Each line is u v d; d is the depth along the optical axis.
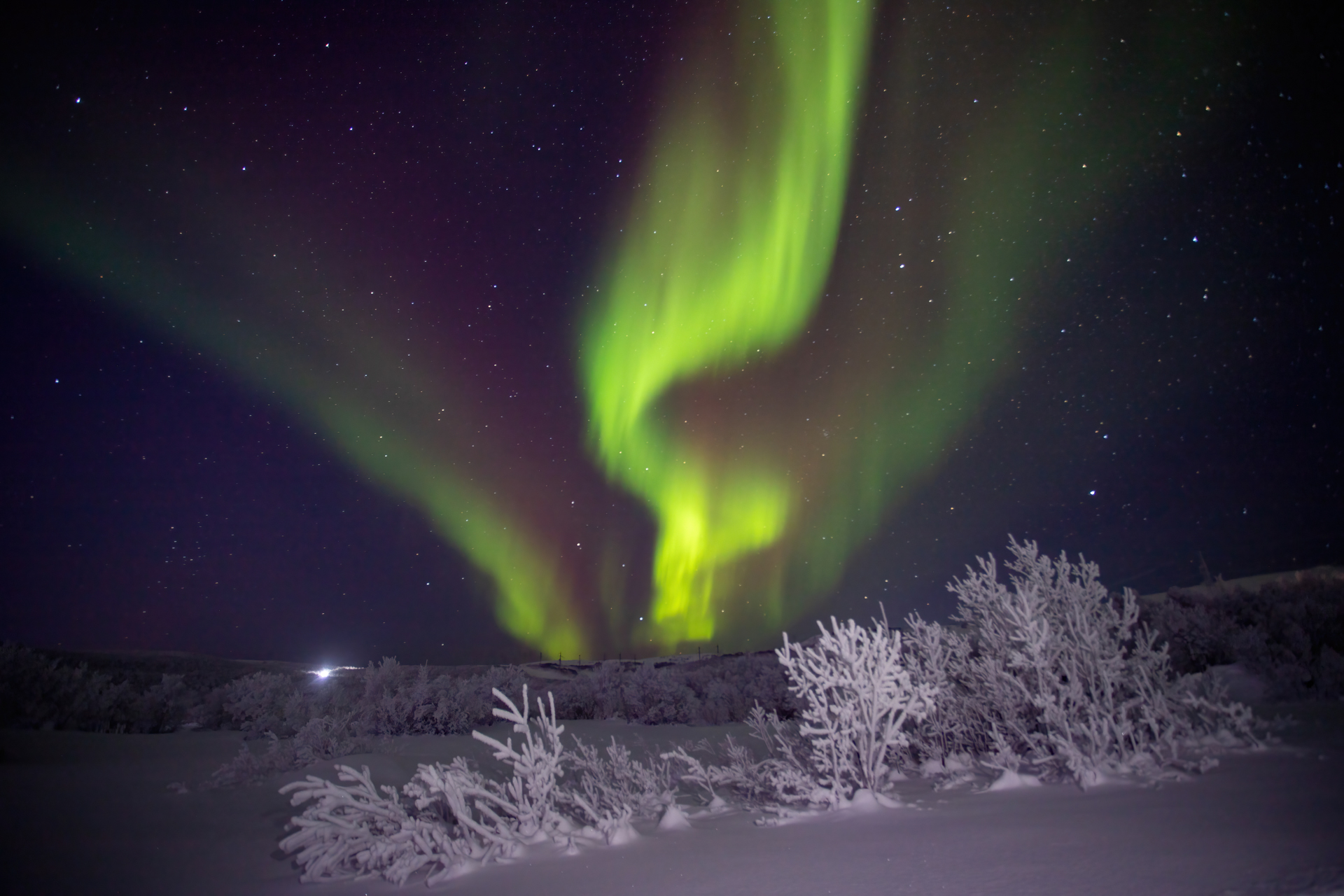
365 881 3.87
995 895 2.23
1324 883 1.89
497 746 4.42
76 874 4.42
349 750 10.10
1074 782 4.13
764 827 4.08
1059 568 5.29
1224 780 3.68
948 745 5.79
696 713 16.92
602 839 4.11
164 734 14.02
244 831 5.72
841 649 4.80
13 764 9.16
